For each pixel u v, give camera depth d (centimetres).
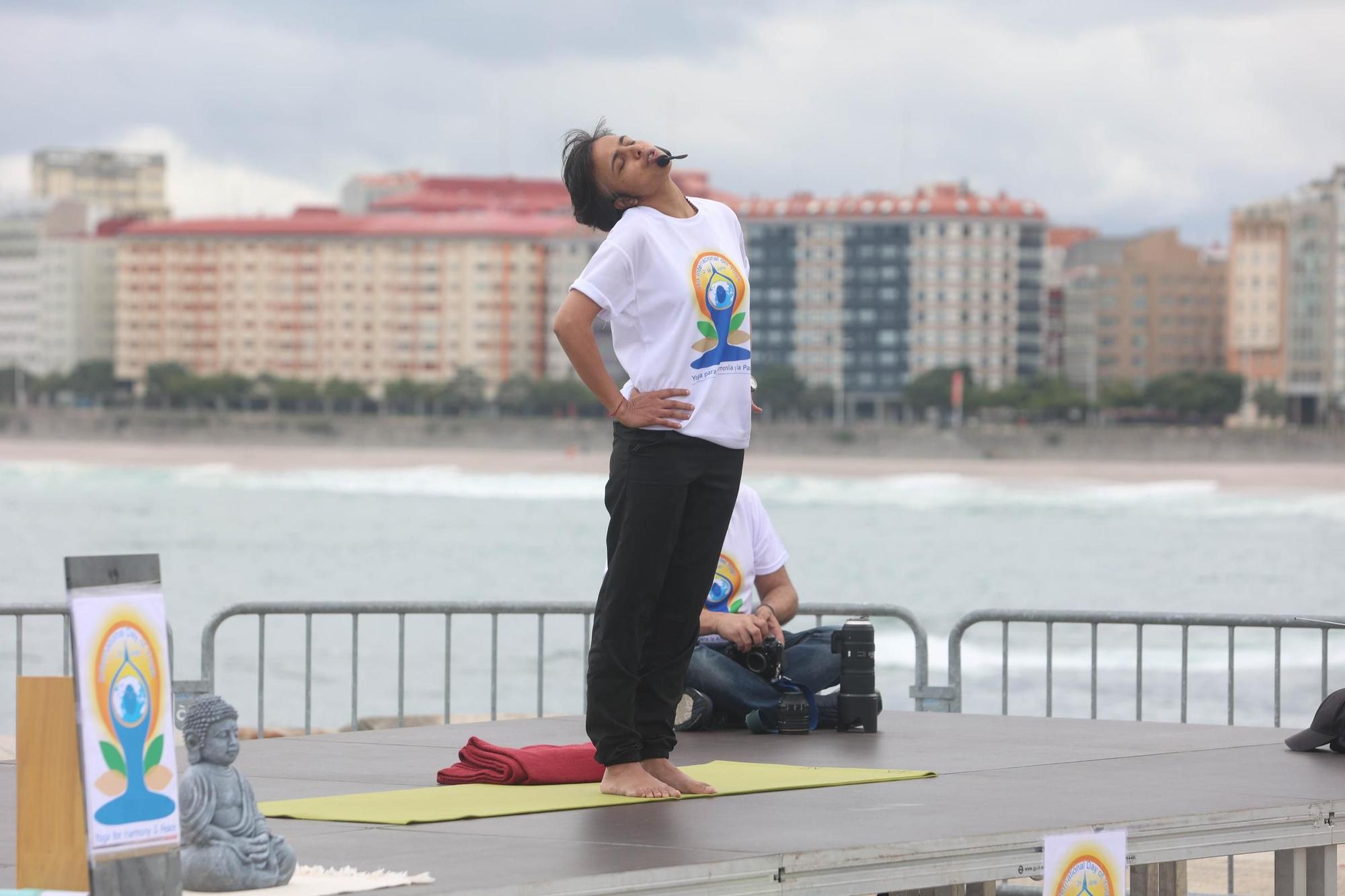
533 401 18525
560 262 19825
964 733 730
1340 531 8350
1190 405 17038
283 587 5497
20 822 394
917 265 19075
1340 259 17625
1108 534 8119
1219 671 3077
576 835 474
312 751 662
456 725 756
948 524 8869
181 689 825
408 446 16838
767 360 19350
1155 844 514
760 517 813
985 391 17850
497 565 6281
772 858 444
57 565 6494
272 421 17425
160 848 381
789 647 759
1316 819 548
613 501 561
